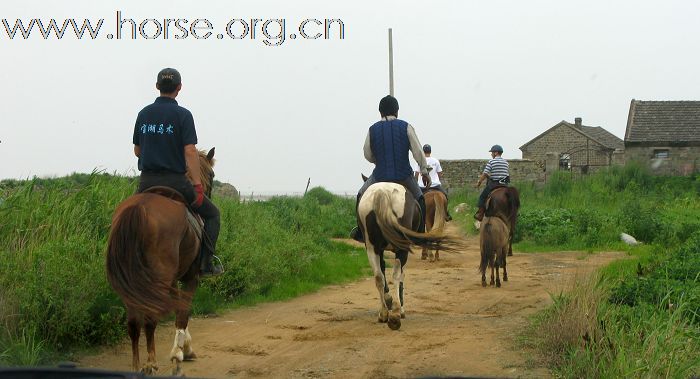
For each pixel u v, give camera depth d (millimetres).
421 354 7949
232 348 8281
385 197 8969
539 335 8328
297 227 18219
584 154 68875
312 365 7531
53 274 7918
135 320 6309
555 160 43406
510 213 13867
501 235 13367
